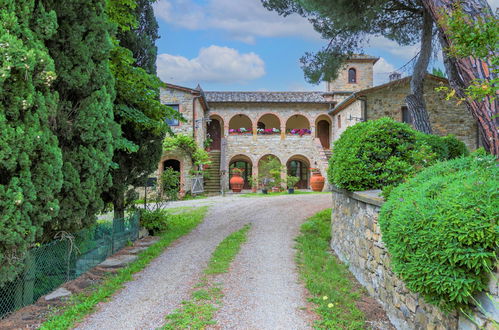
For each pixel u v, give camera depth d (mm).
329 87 20984
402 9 8344
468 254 2062
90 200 4582
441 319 2607
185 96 16891
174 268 5160
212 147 22672
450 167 3256
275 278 4582
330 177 6395
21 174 3314
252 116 20031
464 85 4012
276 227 8234
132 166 7188
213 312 3484
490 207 2055
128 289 4250
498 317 1992
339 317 3439
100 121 4566
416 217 2361
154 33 10977
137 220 7355
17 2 3311
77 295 4035
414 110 8812
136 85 6645
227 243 6633
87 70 4418
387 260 3660
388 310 3625
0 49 2932
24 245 3307
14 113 3242
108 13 6270
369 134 5254
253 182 18781
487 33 2574
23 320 3383
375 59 20281
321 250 6254
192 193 16328
